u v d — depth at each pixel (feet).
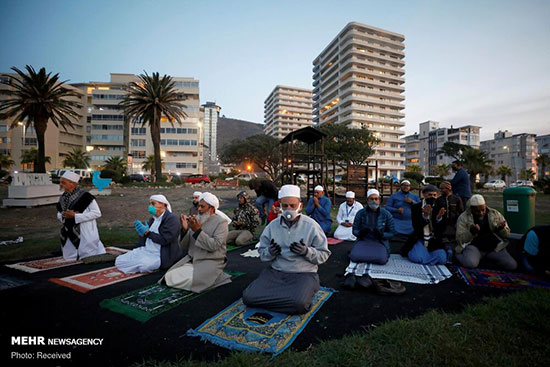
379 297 11.18
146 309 9.85
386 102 273.75
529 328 8.32
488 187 130.52
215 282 12.09
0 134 226.99
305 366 6.82
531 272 13.39
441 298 11.02
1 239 20.63
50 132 232.12
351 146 133.39
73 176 15.81
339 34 288.51
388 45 287.69
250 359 7.05
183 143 245.65
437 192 16.56
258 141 175.73
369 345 7.67
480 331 8.23
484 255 14.79
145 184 97.76
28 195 38.73
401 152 274.98
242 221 21.20
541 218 34.37
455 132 307.58
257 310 9.73
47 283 12.24
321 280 13.25
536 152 296.30
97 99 258.37
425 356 7.20
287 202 10.33
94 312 9.63
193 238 12.05
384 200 54.44
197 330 8.43
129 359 7.21
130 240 21.02
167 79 106.63
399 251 18.56
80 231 15.79
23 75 81.66
